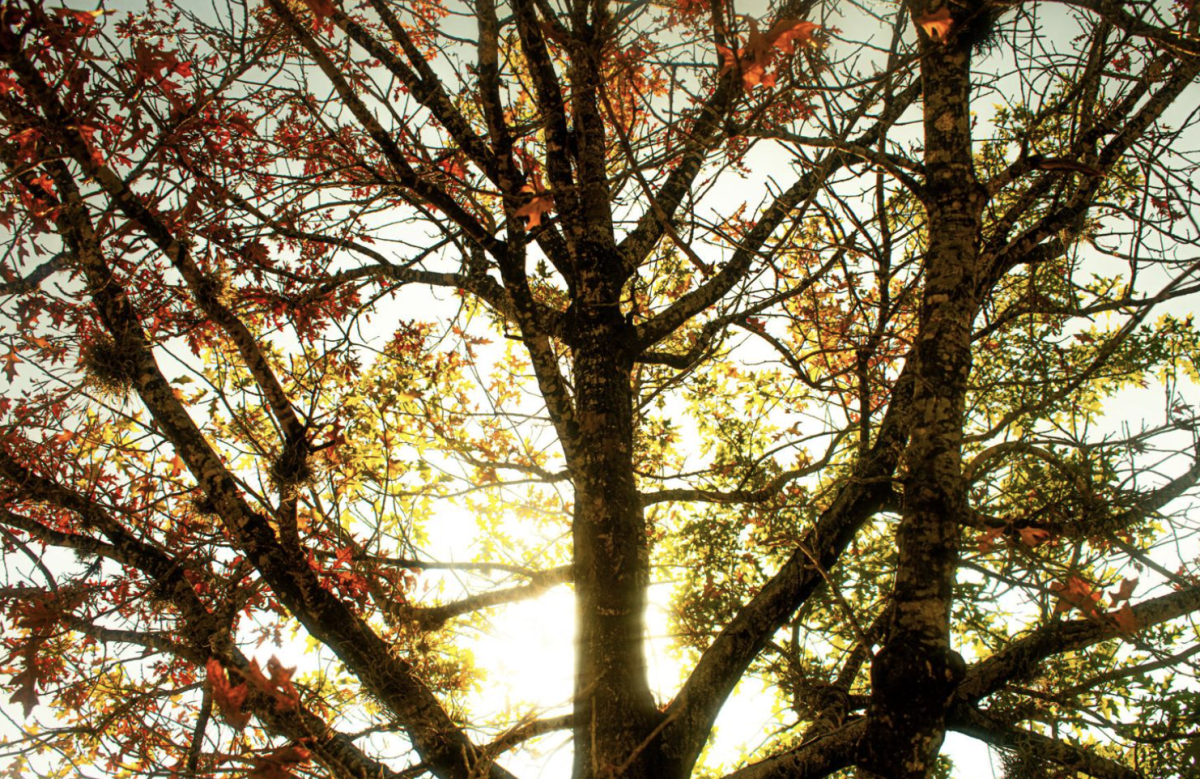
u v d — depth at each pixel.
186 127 3.42
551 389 3.88
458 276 4.74
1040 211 4.96
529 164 3.85
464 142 3.79
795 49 2.52
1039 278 4.48
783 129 3.22
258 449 3.96
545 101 3.69
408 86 3.92
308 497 4.17
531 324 3.76
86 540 4.38
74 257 4.10
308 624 3.69
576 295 4.15
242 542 3.77
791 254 4.87
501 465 4.54
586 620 3.44
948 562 2.86
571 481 4.18
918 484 2.98
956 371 3.09
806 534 3.88
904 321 5.27
